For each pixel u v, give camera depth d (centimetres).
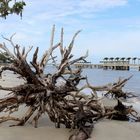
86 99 1137
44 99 1056
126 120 1240
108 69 10738
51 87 1059
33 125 1058
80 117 982
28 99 1060
